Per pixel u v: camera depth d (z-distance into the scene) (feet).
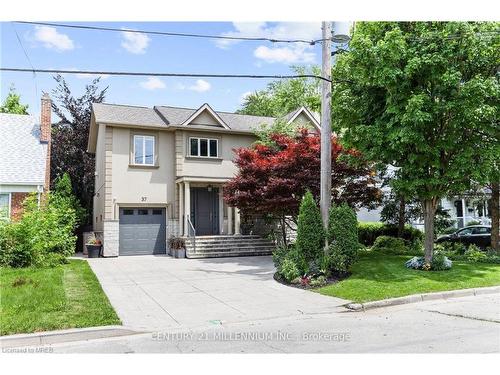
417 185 39.96
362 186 54.80
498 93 36.27
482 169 38.40
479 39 37.09
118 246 65.41
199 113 70.38
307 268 38.70
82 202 86.89
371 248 62.75
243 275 43.98
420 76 39.34
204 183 70.64
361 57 40.27
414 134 37.22
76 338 22.86
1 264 44.50
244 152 60.08
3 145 63.57
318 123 80.07
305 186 50.72
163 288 36.76
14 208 57.77
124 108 72.84
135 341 22.30
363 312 28.81
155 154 69.46
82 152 85.56
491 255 49.78
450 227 82.28
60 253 52.60
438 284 35.27
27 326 23.36
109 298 32.50
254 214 63.05
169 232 69.26
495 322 25.00
